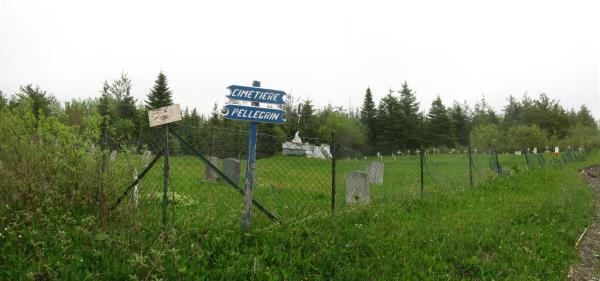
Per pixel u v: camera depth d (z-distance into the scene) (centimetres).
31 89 3419
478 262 518
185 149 965
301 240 512
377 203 780
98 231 450
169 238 450
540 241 632
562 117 5653
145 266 384
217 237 469
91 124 514
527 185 1260
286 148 1035
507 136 4244
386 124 5588
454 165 1978
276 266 448
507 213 799
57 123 502
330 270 461
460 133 6538
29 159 494
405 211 755
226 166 1024
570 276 527
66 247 407
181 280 388
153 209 567
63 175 506
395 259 511
